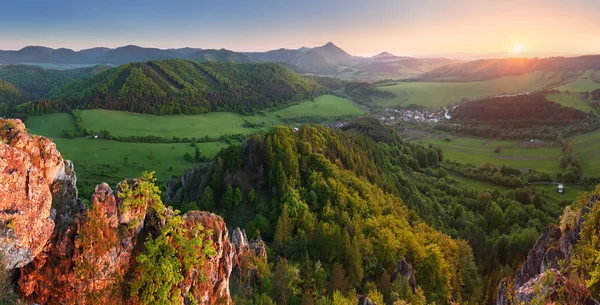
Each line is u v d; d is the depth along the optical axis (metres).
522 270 68.56
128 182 34.53
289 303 60.44
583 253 48.28
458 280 84.00
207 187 99.25
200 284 36.47
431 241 90.94
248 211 96.44
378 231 87.00
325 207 94.62
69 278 29.16
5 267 26.69
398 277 68.00
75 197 34.50
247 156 110.19
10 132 28.98
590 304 33.81
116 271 31.28
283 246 79.81
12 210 26.86
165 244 33.78
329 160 120.44
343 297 59.12
